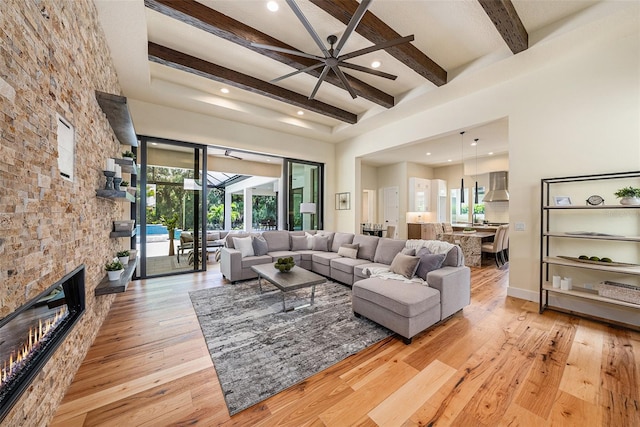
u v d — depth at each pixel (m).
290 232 5.27
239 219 12.84
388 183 9.26
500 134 5.60
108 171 2.38
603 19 2.38
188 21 2.40
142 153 4.25
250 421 1.41
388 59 3.33
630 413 1.45
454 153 7.42
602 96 2.75
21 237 1.11
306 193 6.41
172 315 2.81
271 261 4.33
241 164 7.59
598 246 2.84
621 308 2.64
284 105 4.78
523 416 1.43
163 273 4.50
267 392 1.63
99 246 2.36
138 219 4.25
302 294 3.55
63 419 1.40
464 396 1.59
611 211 2.76
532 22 2.66
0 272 0.96
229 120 4.97
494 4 2.23
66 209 1.59
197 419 1.42
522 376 1.78
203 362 1.95
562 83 3.02
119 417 1.42
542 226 2.97
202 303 3.18
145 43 2.69
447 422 1.40
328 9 2.25
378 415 1.45
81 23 1.88
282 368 1.87
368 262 4.00
